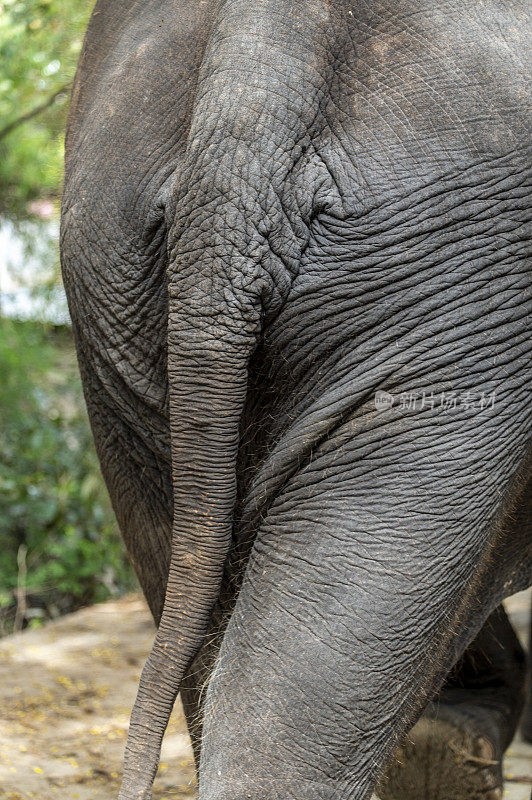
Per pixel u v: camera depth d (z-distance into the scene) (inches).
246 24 106.6
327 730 101.0
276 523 108.1
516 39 106.3
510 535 124.0
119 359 127.6
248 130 104.1
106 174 123.9
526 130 105.0
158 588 140.9
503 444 107.2
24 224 503.2
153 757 109.6
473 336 105.1
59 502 431.5
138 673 286.7
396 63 104.4
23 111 421.1
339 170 103.8
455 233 104.0
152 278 122.0
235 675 103.7
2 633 402.0
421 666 106.5
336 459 106.7
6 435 455.8
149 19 127.3
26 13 347.9
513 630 177.5
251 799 99.6
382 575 103.2
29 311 495.5
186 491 110.5
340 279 104.8
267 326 107.9
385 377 105.3
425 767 157.4
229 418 107.7
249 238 104.1
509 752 230.5
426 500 104.7
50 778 205.9
